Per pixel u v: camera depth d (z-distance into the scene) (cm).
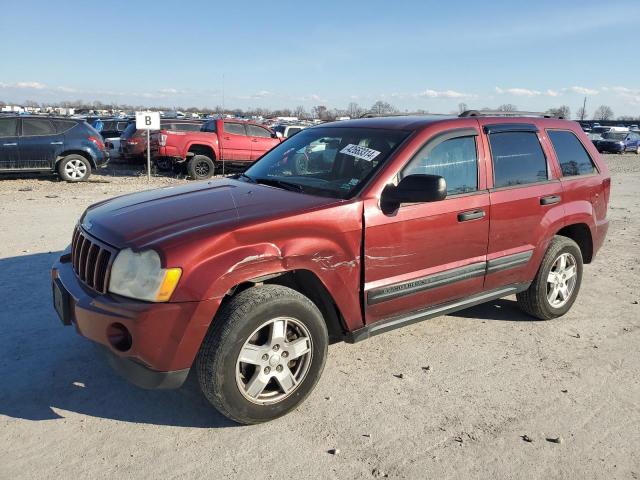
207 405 346
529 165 463
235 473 283
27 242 724
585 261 547
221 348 297
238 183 414
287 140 488
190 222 316
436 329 479
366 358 418
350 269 350
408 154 380
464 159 414
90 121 2855
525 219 450
